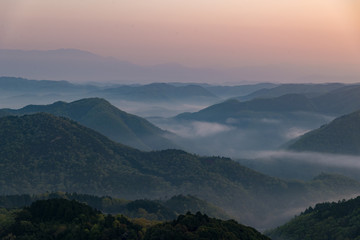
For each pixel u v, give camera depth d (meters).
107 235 164.38
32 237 166.00
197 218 156.75
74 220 176.88
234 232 155.75
